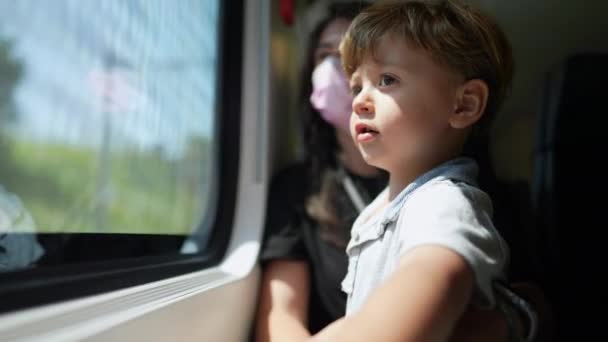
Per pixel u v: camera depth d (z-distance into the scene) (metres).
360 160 1.13
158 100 0.98
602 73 1.24
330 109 1.08
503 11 1.55
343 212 1.10
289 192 1.23
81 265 0.60
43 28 0.69
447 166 0.60
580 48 1.65
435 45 0.57
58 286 0.49
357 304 0.60
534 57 1.69
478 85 0.59
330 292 1.04
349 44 0.64
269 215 1.21
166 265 0.83
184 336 0.65
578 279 1.25
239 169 1.25
